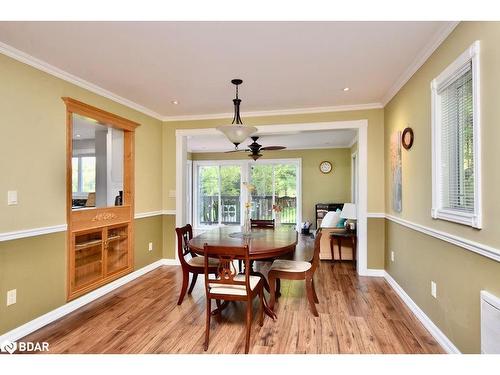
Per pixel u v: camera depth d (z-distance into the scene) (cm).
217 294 230
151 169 450
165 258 482
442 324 227
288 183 834
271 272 289
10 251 239
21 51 245
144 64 276
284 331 253
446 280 221
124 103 386
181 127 478
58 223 285
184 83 327
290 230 383
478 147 177
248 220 345
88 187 710
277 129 443
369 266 418
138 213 416
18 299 245
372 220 415
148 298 332
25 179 252
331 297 333
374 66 283
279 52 253
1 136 233
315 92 359
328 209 750
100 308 304
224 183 875
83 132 606
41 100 268
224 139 666
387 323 267
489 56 167
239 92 356
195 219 889
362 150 416
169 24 209
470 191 196
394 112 355
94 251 339
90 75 302
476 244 179
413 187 290
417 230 277
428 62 253
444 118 231
